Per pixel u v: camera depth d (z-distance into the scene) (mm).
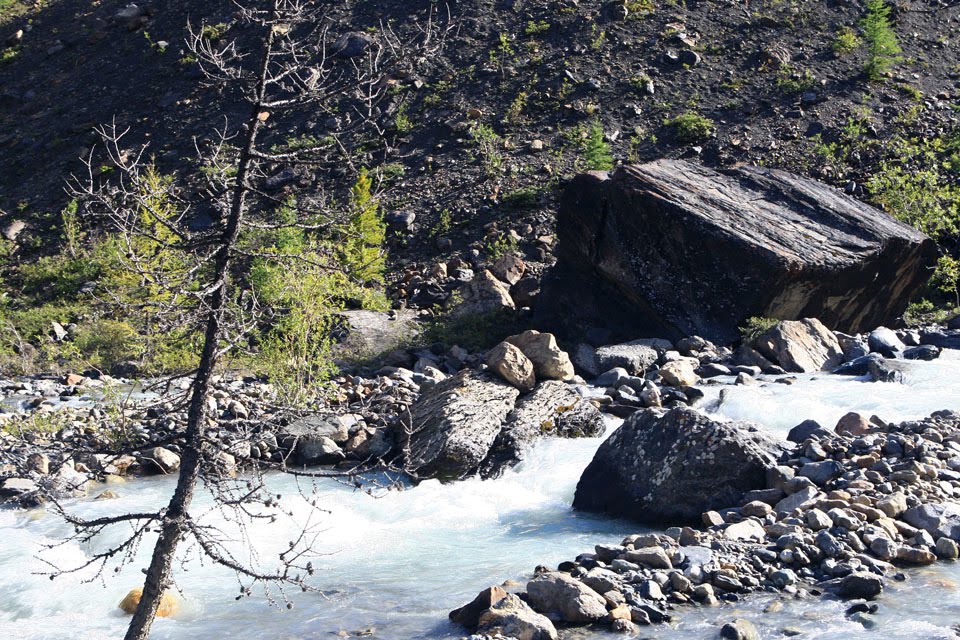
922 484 8328
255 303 5566
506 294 20031
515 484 10742
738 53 29188
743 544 7289
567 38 29953
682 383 14297
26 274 24531
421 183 25078
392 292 21359
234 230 5312
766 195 18297
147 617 5074
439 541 8828
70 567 8516
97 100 31188
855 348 15625
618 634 6020
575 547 8297
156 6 34594
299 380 12930
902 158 24531
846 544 7141
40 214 27172
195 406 5234
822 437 9656
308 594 7512
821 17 30625
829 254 16703
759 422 12078
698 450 8867
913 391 12891
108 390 12078
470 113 27312
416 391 15250
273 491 10625
